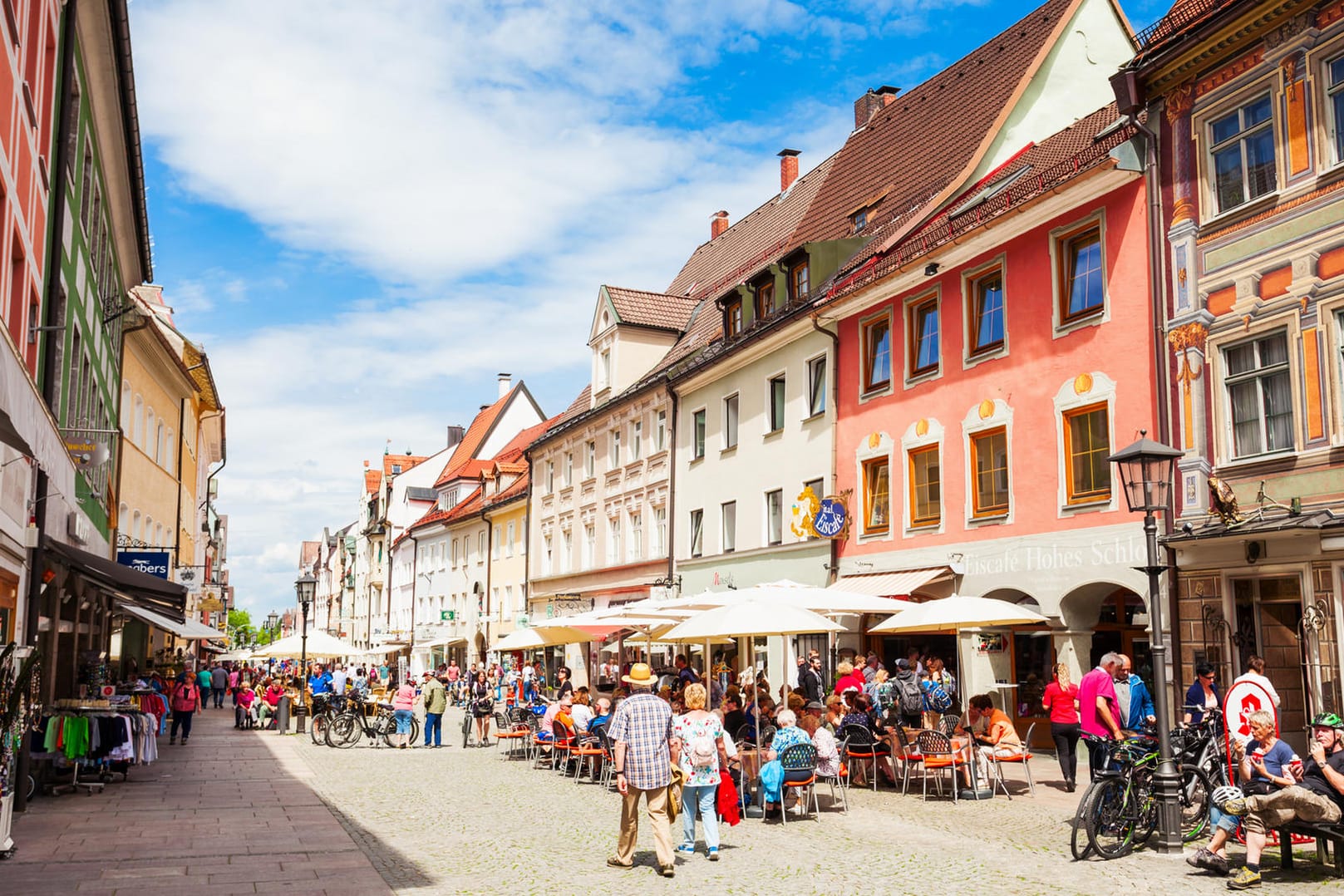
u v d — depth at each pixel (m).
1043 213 19.81
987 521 21.09
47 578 16.22
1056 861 10.66
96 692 19.08
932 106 30.59
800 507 26.08
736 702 16.52
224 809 14.76
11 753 11.04
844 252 28.61
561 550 46.25
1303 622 14.60
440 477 75.25
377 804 15.62
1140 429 17.67
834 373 26.50
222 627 73.81
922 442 23.20
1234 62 16.31
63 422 18.44
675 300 42.62
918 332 23.81
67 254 18.22
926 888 9.62
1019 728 20.84
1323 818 9.38
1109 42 26.83
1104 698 13.74
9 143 12.85
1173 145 17.36
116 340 26.66
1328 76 14.95
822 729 14.62
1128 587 17.62
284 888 9.53
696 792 11.48
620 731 10.66
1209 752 12.18
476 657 57.69
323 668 34.72
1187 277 16.91
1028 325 20.33
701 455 33.97
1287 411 15.28
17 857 10.93
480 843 12.25
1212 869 10.05
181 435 38.62
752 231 41.88
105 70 19.16
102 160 21.53
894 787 16.44
